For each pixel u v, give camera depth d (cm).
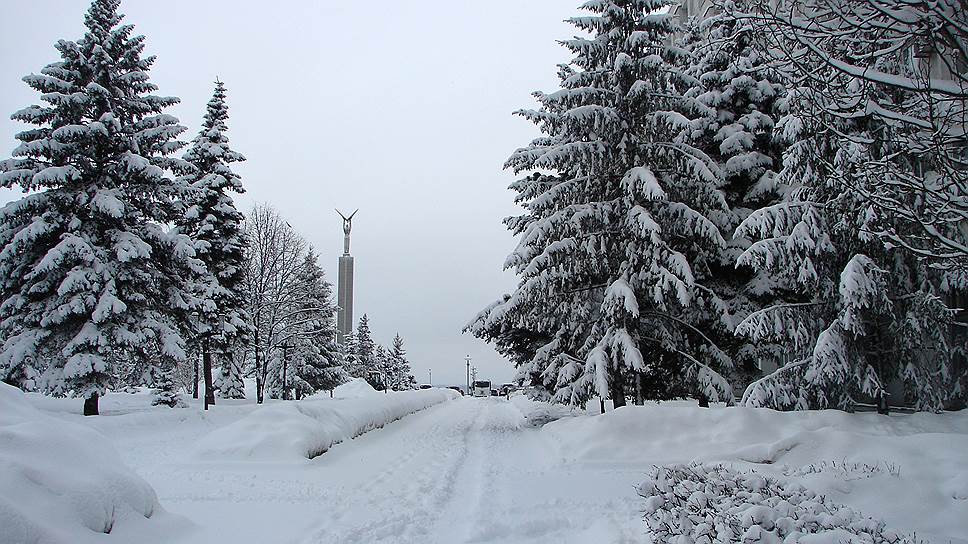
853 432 1183
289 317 4181
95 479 584
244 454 1230
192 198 2516
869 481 831
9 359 2102
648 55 1703
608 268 1747
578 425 1446
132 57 2453
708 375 1686
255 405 3123
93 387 2134
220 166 3173
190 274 2506
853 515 554
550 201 1806
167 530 634
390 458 1324
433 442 1630
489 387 8456
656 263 1631
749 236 1752
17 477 514
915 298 1409
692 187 1758
